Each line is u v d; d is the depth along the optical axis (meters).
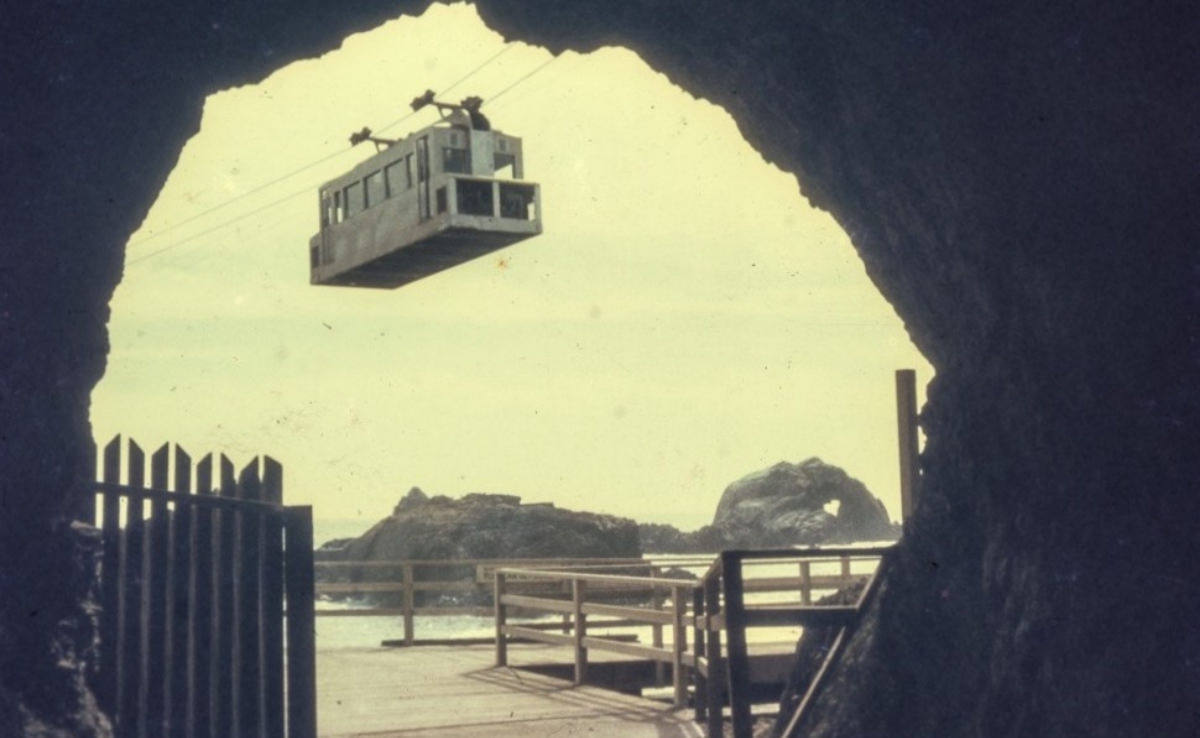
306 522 8.25
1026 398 7.91
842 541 97.81
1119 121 6.85
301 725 8.12
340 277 17.09
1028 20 7.00
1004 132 7.70
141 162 9.29
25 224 7.53
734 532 97.69
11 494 7.23
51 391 7.91
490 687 14.16
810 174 10.36
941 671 8.59
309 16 9.80
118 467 8.03
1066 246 7.48
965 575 8.50
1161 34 6.32
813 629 10.58
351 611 18.94
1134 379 7.04
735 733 9.05
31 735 6.84
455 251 15.55
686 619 12.64
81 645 7.68
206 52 9.38
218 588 7.99
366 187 16.41
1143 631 6.64
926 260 9.09
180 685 7.88
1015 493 8.06
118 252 9.27
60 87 7.80
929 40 7.82
